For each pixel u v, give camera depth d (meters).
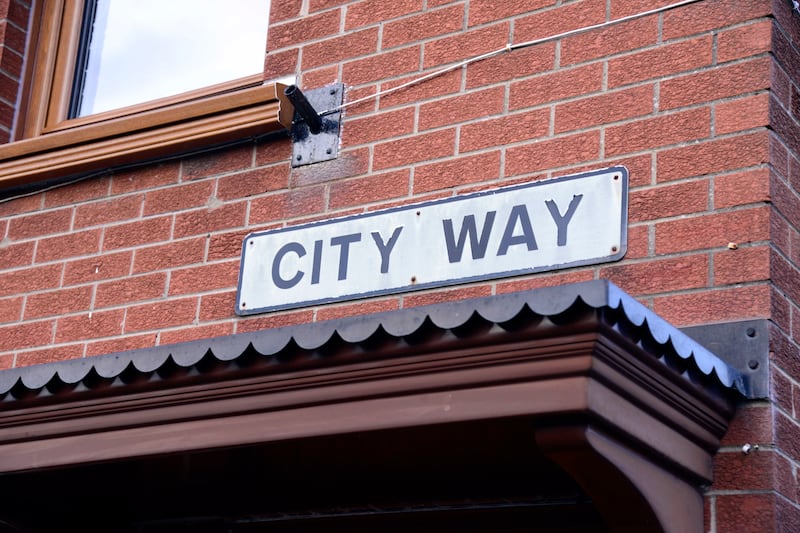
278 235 5.54
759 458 4.28
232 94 5.84
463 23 5.51
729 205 4.63
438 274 5.05
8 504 5.59
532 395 3.85
